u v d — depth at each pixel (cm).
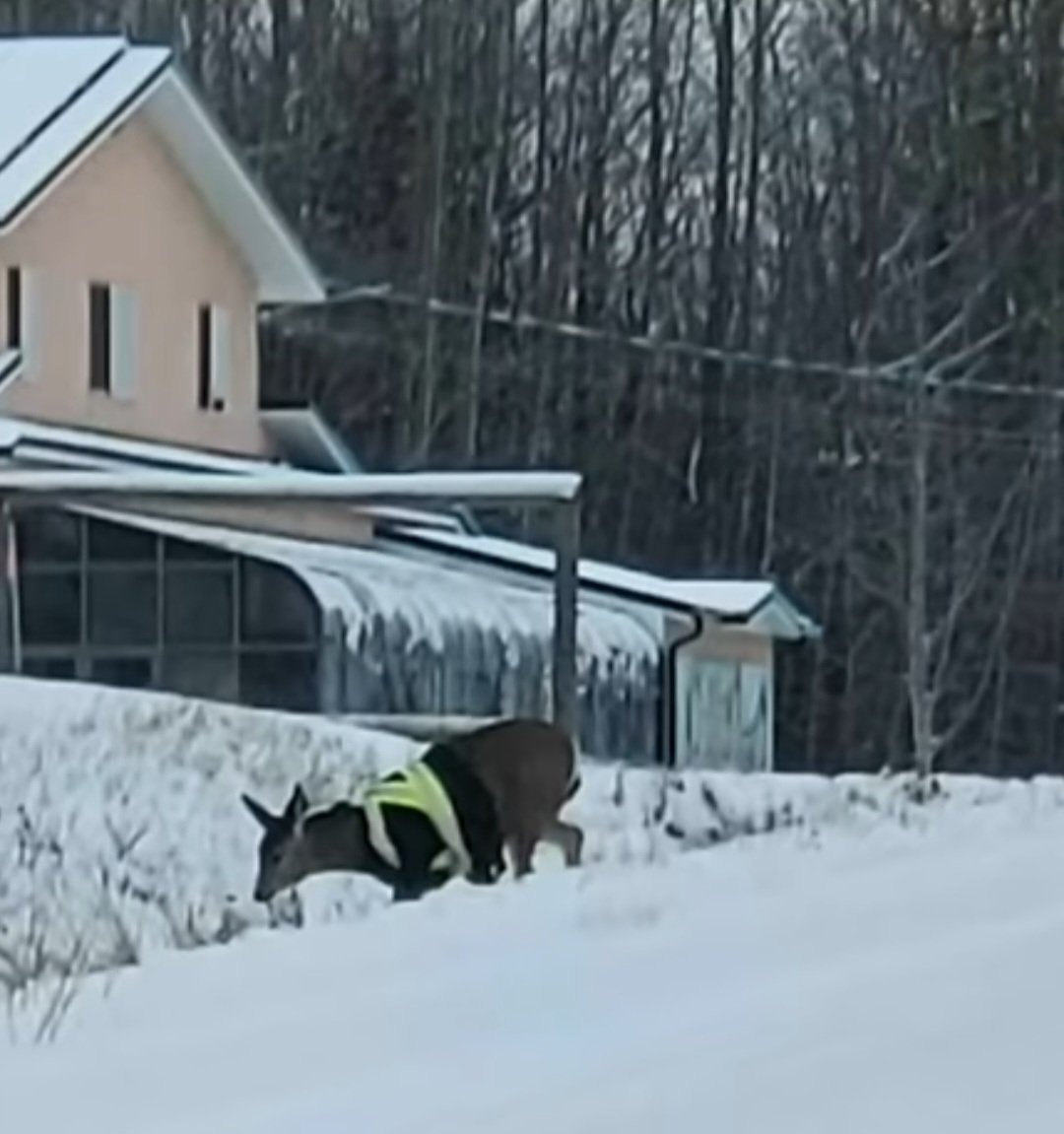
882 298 6231
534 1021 1112
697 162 6488
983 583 6078
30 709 2816
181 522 3975
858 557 6022
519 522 5425
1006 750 6106
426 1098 927
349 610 3869
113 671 3900
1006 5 6262
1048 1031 1026
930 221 6234
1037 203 6209
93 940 1636
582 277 6369
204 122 4516
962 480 6022
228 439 4697
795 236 6384
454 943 1396
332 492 3262
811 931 1425
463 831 1880
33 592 3916
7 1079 1002
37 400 4219
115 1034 1117
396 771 2069
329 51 6362
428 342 5903
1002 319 6203
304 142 6325
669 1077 940
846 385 6116
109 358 4409
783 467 6175
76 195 4331
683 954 1333
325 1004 1177
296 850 1862
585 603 4531
